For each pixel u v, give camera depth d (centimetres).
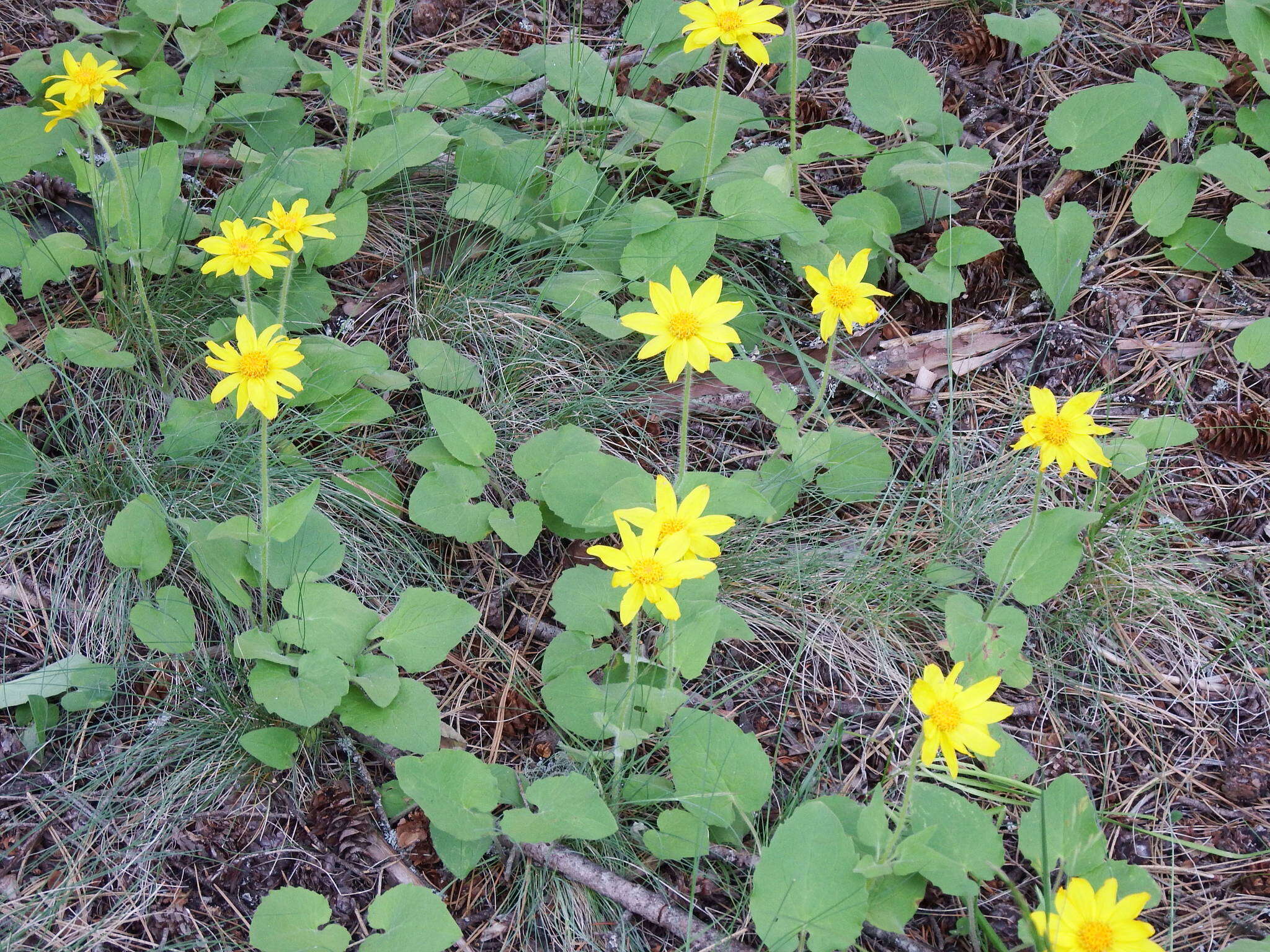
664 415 130
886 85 141
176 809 105
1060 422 104
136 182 123
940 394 133
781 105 151
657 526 97
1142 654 118
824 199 144
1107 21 156
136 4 142
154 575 112
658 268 130
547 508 122
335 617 110
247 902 102
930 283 134
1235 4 144
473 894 104
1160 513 125
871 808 99
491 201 134
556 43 154
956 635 112
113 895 101
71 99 115
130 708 110
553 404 129
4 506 116
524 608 119
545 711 112
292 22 152
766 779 103
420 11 154
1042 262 134
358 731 109
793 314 137
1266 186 136
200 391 126
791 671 115
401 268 136
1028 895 104
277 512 107
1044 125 144
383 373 123
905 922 99
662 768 109
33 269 121
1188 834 109
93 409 122
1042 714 115
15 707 108
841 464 124
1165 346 134
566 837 103
